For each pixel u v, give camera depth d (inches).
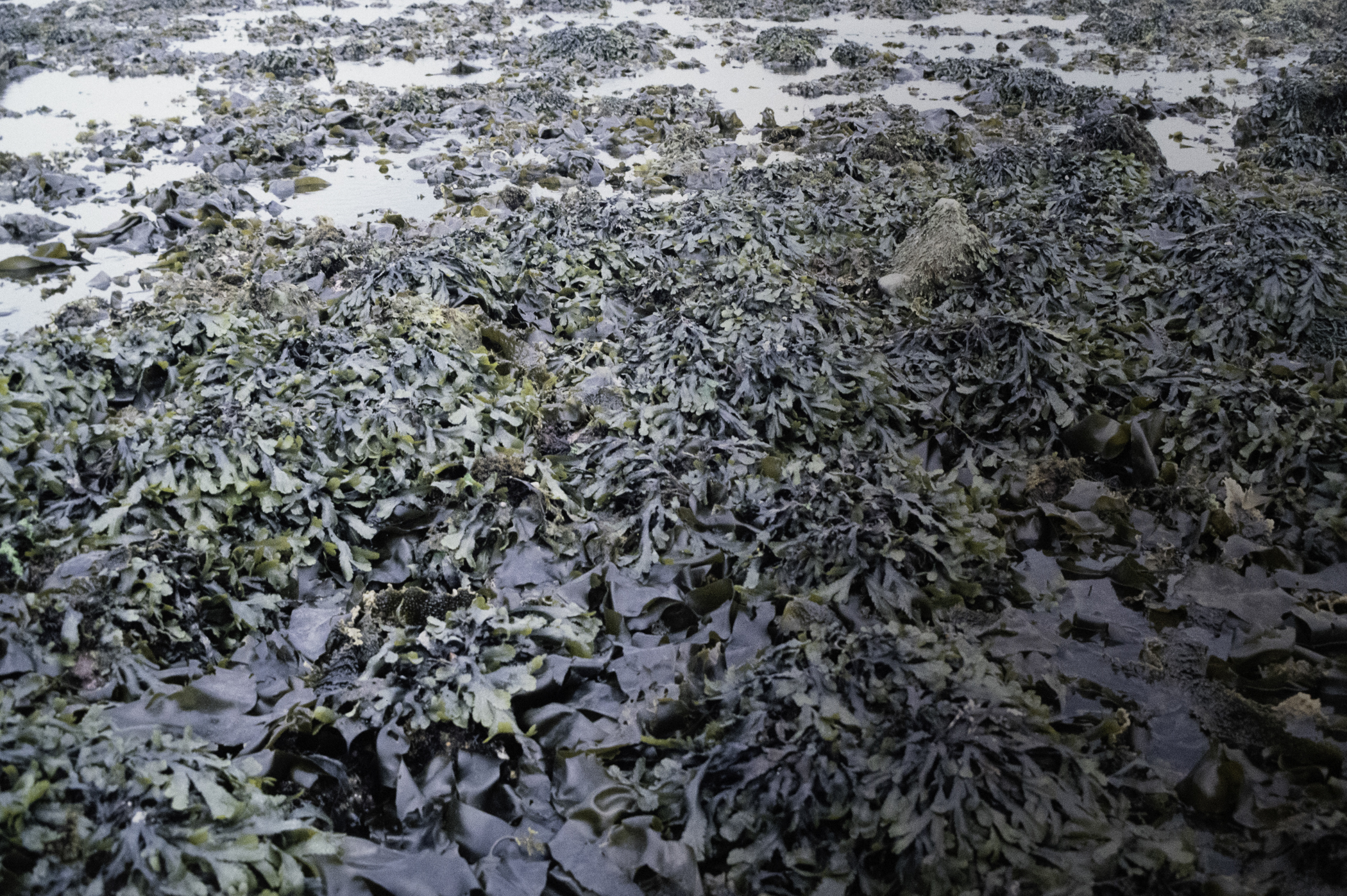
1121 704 56.1
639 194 130.3
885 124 154.9
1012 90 174.1
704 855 48.1
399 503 69.6
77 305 92.9
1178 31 220.7
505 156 142.9
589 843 48.4
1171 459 76.4
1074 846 46.2
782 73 193.2
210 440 67.7
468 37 215.6
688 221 113.0
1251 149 149.9
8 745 46.0
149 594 57.6
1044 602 63.2
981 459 77.9
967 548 64.7
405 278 95.0
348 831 50.1
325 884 46.0
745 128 159.2
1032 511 70.2
